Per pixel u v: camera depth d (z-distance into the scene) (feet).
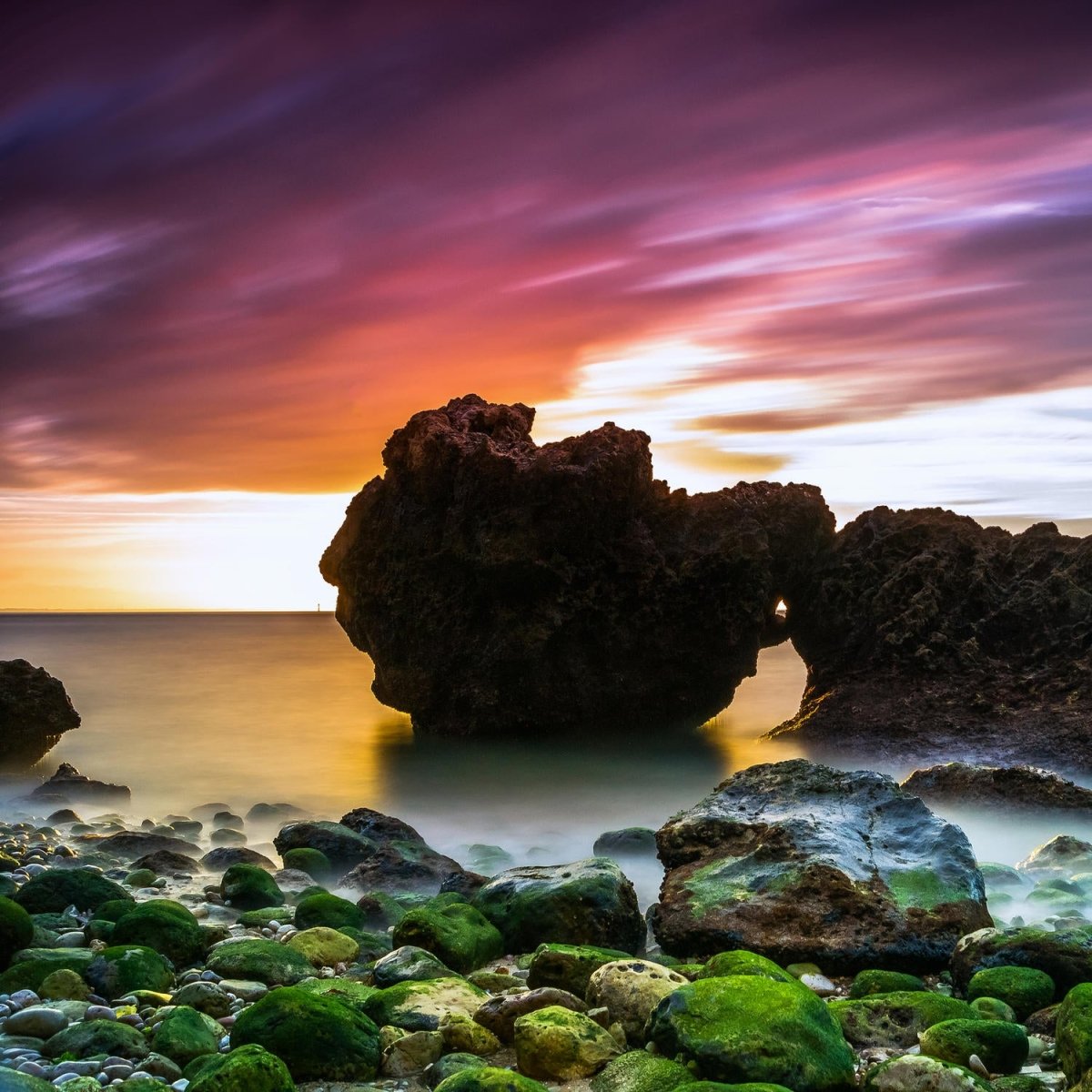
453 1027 26.89
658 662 90.89
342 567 97.04
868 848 38.40
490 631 89.97
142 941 34.14
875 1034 27.30
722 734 95.61
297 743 93.91
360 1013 27.12
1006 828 57.06
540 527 87.20
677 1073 24.13
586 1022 26.50
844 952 33.50
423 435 90.94
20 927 32.86
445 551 89.56
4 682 86.99
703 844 40.27
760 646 96.53
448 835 62.59
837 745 82.48
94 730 100.99
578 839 60.18
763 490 95.40
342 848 51.62
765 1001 25.66
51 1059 25.76
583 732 90.79
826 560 95.25
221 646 224.12
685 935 35.37
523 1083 22.99
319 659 179.93
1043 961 30.35
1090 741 74.08
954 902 35.06
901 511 94.84
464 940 33.88
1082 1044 24.04
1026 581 86.99
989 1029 25.72
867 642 89.92
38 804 69.36
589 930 34.96
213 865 50.65
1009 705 80.79
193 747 92.32
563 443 91.30
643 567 89.76
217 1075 22.98
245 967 31.81
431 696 92.84
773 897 35.81
